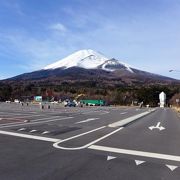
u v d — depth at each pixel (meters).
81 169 10.20
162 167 10.91
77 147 14.49
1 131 20.09
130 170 10.27
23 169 10.02
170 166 11.10
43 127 23.42
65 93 176.75
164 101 168.25
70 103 96.31
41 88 182.12
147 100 179.50
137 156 12.79
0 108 58.72
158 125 29.39
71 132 20.77
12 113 41.62
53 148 14.06
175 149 14.88
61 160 11.51
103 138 18.09
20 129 21.45
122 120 33.38
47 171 9.84
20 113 42.03
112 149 14.27
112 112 56.41
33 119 31.39
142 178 9.34
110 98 162.38
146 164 11.30
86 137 18.28
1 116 34.91
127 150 14.16
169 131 23.88
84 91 184.12
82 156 12.37
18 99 153.50
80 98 161.12
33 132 19.97
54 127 23.77
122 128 24.97
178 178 9.50
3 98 155.88
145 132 22.66
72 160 11.55
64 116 38.34
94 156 12.44
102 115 44.12
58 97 166.62
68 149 13.89
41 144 15.13
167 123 32.44
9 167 10.27
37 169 10.05
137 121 34.69
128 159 12.09
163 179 9.31
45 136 18.19
